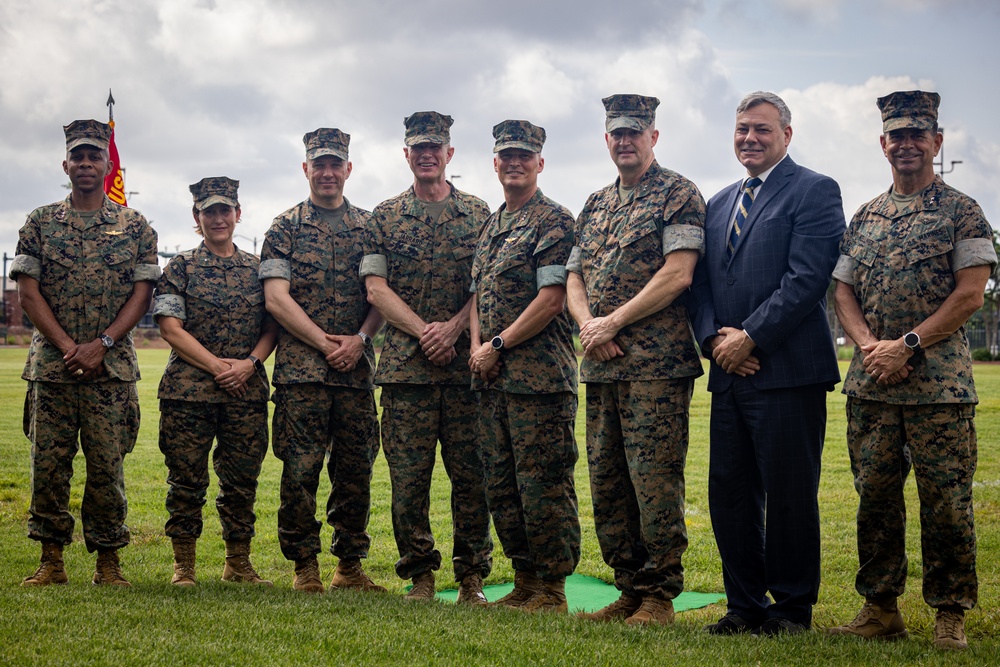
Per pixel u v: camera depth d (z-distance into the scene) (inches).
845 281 198.8
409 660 167.3
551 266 222.1
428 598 235.3
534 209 228.5
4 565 270.4
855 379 195.5
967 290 183.6
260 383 254.1
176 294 250.8
